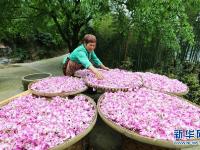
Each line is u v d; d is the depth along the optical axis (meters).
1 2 6.08
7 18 6.72
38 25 7.84
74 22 7.09
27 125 1.88
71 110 2.21
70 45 7.88
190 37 4.97
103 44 6.98
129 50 6.35
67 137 1.71
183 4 5.48
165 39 5.16
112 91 2.72
